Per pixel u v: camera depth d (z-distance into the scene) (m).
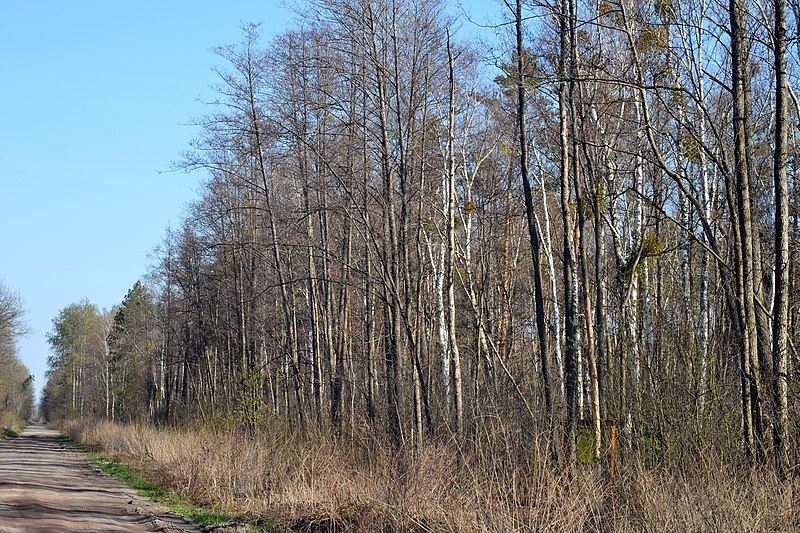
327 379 35.28
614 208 23.27
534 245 18.20
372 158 25.27
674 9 18.00
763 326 13.76
